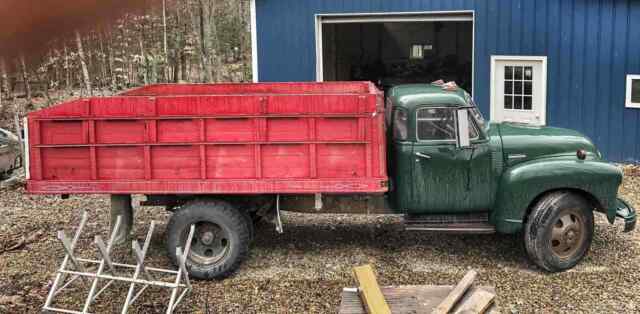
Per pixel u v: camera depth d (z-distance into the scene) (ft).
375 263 23.32
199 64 77.97
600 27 37.78
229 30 88.02
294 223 28.48
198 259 22.00
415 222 22.97
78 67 65.41
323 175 21.25
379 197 23.04
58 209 31.40
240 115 21.08
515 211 21.90
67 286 20.63
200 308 19.74
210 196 22.47
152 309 19.66
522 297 20.10
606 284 20.99
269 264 23.41
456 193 22.29
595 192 21.85
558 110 39.24
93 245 25.71
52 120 21.48
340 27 57.36
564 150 22.67
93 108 21.38
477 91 40.83
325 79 49.14
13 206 32.01
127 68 77.87
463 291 14.39
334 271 22.61
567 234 21.91
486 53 40.27
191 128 21.30
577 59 38.50
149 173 21.57
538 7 38.86
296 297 20.47
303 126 21.03
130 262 23.76
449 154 22.08
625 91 37.68
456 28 66.49
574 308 19.21
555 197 21.77
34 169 21.68
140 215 29.94
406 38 67.31
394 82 63.87
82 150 21.61
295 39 42.37
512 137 22.65
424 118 22.09
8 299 20.29
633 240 25.30
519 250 24.59
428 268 22.75
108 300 20.31
